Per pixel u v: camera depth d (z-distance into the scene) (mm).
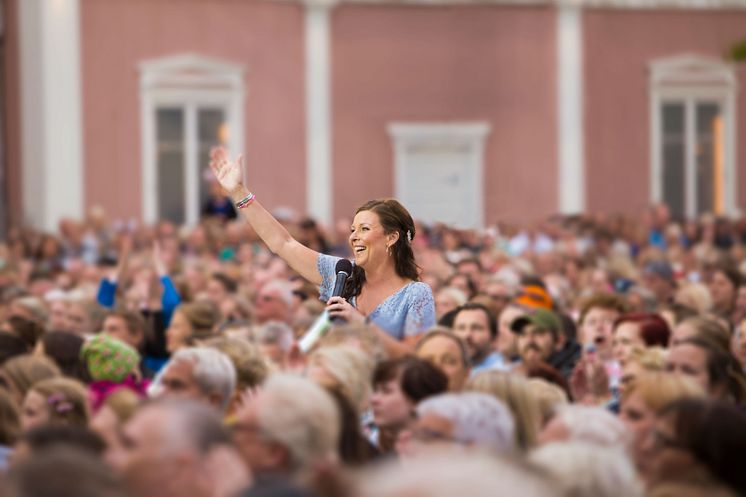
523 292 16812
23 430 8672
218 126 38438
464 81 40062
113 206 37406
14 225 37062
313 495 5668
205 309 14328
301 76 39156
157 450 6133
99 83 37312
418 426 7527
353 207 39562
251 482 6254
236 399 9844
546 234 33625
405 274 10266
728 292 19375
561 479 6090
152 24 37781
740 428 6949
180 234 31016
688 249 32594
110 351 11203
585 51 40656
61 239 31484
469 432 7312
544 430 7758
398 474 4480
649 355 10789
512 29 40281
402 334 10172
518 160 40344
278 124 38938
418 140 39781
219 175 10219
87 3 37188
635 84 41031
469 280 17453
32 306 16109
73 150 36875
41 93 36719
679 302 18000
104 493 4980
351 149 39562
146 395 11109
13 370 9977
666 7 41094
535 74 40438
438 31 39938
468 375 10180
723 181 41438
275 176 38906
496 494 4375
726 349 11242
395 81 39781
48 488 4934
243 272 23438
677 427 7039
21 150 37406
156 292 16891
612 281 21797
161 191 37969
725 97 41375
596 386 13172
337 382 9000
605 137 40875
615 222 33375
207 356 9195
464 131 39938
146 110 37719
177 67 37875
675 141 41312
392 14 39719
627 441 7664
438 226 25969
